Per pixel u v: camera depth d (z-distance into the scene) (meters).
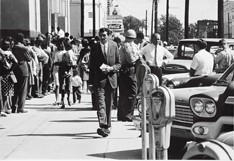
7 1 30.94
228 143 5.70
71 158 8.76
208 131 7.31
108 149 9.60
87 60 18.02
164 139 6.38
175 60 20.61
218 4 33.41
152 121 6.46
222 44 16.02
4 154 9.12
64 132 11.56
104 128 10.87
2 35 30.66
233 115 7.13
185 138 8.33
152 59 13.86
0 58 14.32
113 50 10.99
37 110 16.06
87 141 10.42
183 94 8.53
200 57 12.73
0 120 13.67
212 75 10.59
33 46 20.09
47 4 39.88
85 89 23.23
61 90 16.64
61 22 52.97
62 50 16.75
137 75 8.36
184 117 8.28
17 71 15.11
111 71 10.91
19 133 11.46
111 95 11.02
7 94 14.71
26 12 31.03
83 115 14.68
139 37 14.77
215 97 7.36
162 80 14.00
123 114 12.58
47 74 21.03
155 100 6.38
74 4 88.69
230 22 75.62
